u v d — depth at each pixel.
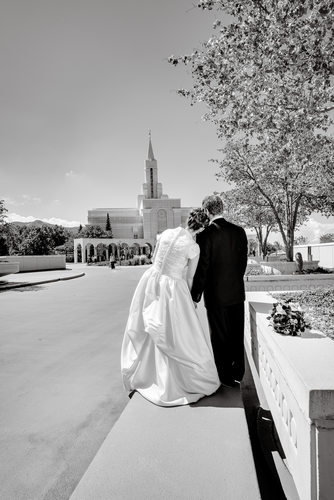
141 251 87.69
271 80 5.71
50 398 4.03
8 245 50.00
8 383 4.50
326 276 10.16
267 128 6.31
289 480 2.57
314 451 1.92
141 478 2.19
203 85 6.38
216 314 3.68
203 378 3.38
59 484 2.50
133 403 3.29
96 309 10.60
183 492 2.06
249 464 2.31
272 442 3.12
